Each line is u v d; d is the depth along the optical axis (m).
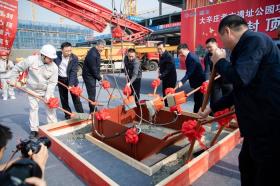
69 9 5.66
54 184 2.42
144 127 4.07
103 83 3.97
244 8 3.87
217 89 3.64
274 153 1.43
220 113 2.68
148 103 3.39
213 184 2.37
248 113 1.48
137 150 2.77
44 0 5.48
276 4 3.48
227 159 2.85
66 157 2.79
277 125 1.40
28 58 3.51
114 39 3.35
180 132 2.68
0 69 6.74
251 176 1.87
